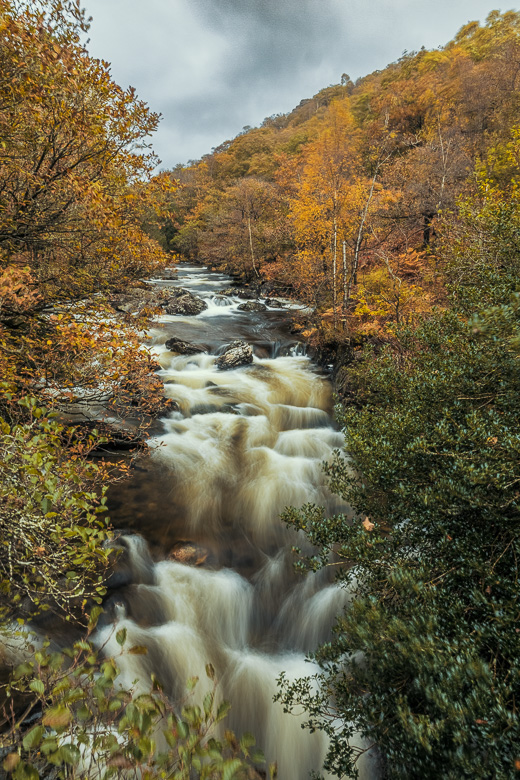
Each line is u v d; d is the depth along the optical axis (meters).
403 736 2.78
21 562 3.19
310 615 5.74
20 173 5.92
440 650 2.70
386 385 5.01
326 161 18.53
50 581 3.13
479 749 2.43
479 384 3.81
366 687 3.34
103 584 5.49
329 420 11.18
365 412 4.98
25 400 3.00
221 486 8.05
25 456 2.62
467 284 6.10
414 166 19.58
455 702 2.47
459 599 3.10
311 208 15.98
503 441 3.19
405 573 3.17
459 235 7.85
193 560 6.30
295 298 22.42
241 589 6.05
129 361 5.76
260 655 5.40
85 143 5.74
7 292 4.51
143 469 8.20
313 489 8.15
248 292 25.73
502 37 32.97
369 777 3.74
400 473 3.96
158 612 5.45
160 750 3.98
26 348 5.60
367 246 16.78
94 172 6.49
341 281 14.80
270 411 11.34
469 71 28.22
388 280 13.36
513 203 6.20
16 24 4.34
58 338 5.53
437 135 22.94
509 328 3.33
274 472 8.61
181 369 14.04
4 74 4.82
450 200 15.61
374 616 3.07
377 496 4.36
